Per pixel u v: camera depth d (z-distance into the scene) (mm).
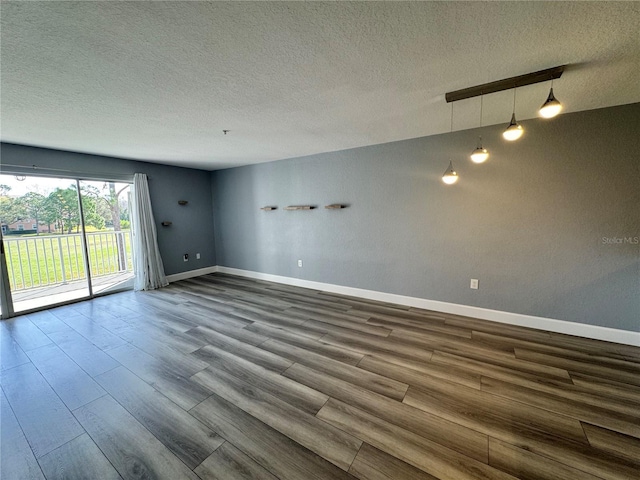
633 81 1877
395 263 3611
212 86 1914
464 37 1405
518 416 1610
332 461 1337
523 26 1318
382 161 3559
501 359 2227
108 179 4160
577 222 2529
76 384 1985
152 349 2488
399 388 1887
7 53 1447
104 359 2324
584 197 2484
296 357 2318
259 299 3941
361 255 3900
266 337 2707
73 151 3754
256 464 1326
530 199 2711
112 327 2986
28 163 3396
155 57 1544
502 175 2820
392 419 1603
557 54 1562
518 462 1313
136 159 4453
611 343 2455
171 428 1565
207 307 3611
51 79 1753
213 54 1529
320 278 4391
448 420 1589
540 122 2600
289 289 4473
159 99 2104
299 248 4582
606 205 2408
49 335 2797
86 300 3936
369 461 1332
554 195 2604
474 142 2936
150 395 1856
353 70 1731
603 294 2484
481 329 2793
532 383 1912
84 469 1315
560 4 1173
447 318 3109
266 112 2410
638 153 2262
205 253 5680
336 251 4148
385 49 1511
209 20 1241
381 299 3779
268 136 3156
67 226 4320
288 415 1651
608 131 2344
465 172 3018
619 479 1227
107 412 1703
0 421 1639
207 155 4180
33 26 1237
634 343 2395
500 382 1930
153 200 4738
